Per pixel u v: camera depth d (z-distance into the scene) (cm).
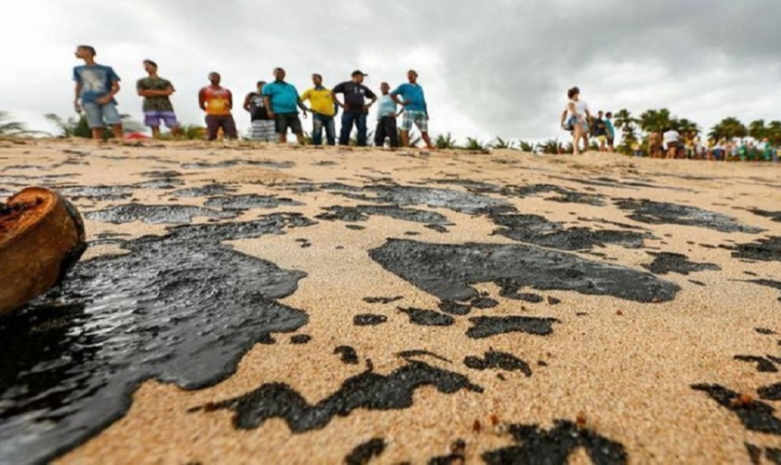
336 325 125
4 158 403
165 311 128
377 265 177
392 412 90
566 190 412
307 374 101
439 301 145
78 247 116
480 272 175
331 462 77
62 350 105
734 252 219
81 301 131
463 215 279
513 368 107
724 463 80
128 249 179
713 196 428
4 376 95
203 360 105
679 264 196
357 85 784
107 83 646
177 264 165
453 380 101
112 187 304
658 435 86
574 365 109
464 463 78
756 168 864
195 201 273
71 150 494
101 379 96
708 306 147
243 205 270
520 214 289
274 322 125
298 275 161
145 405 88
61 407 86
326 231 222
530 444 83
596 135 1125
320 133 791
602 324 132
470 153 730
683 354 115
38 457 75
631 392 99
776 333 129
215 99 775
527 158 734
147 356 105
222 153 541
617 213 313
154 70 746
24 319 118
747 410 94
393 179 415
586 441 84
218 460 76
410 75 803
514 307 143
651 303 149
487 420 89
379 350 113
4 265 98
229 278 154
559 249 212
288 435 83
